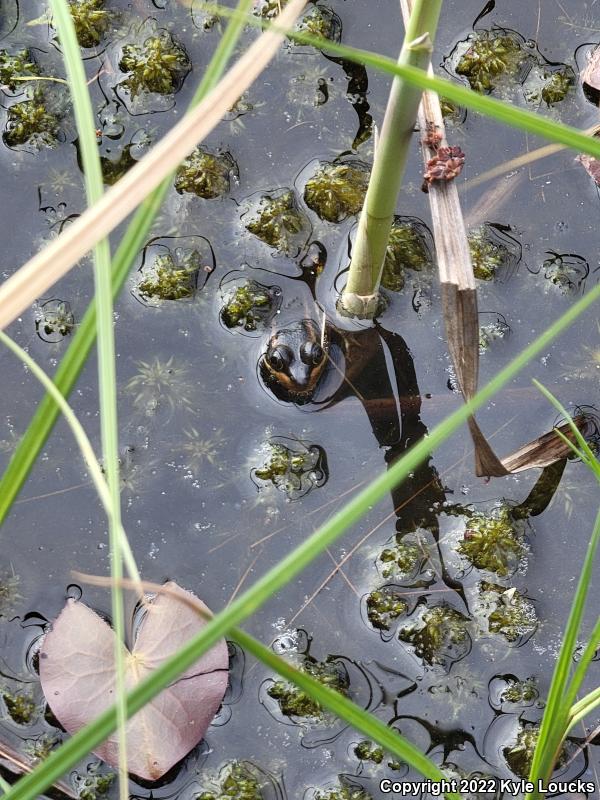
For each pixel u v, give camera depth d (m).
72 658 0.64
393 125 0.61
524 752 0.65
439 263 0.63
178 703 0.64
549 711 0.59
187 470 0.68
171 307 0.70
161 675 0.47
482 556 0.68
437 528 0.68
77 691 0.64
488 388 0.51
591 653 0.58
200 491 0.68
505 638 0.67
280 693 0.66
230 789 0.65
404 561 0.67
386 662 0.66
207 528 0.67
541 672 0.67
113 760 0.64
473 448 0.69
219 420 0.69
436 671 0.66
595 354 0.70
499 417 0.69
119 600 0.50
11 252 0.70
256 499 0.68
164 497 0.68
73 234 0.48
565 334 0.70
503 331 0.70
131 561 0.53
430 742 0.66
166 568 0.67
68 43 0.55
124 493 0.68
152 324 0.69
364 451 0.69
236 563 0.67
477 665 0.67
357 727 0.55
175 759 0.64
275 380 0.69
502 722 0.66
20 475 0.54
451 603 0.67
